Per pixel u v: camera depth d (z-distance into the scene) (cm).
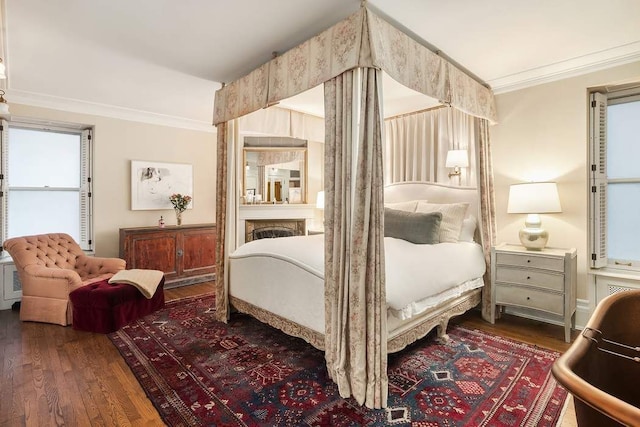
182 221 511
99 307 296
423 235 307
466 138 377
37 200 416
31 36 247
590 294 301
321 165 605
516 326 313
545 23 228
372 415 179
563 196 312
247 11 212
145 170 475
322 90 329
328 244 207
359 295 188
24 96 380
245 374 223
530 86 328
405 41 213
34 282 321
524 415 180
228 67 302
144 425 172
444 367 233
